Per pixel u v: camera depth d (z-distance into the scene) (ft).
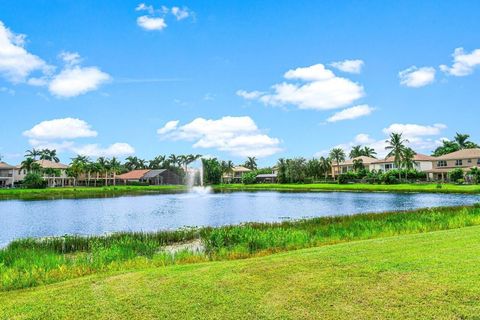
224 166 510.99
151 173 460.96
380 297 23.54
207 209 155.43
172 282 28.12
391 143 320.70
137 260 41.78
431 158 354.74
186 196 248.93
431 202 165.37
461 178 280.92
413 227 63.31
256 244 52.54
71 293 26.78
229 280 28.04
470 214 76.07
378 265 30.14
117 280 29.48
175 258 43.14
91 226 106.83
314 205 169.17
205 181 432.25
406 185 276.00
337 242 52.47
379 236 56.59
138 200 211.20
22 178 383.86
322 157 411.75
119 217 127.54
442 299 22.77
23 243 63.05
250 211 146.92
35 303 25.14
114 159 454.40
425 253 33.35
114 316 22.53
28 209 156.76
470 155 310.04
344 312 21.83
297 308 22.61
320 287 25.68
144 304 24.09
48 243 62.49
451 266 28.68
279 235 56.65
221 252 48.83
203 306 23.45
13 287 31.04
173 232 72.79
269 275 28.84
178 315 22.35
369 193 241.55
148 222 114.73
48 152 443.32
